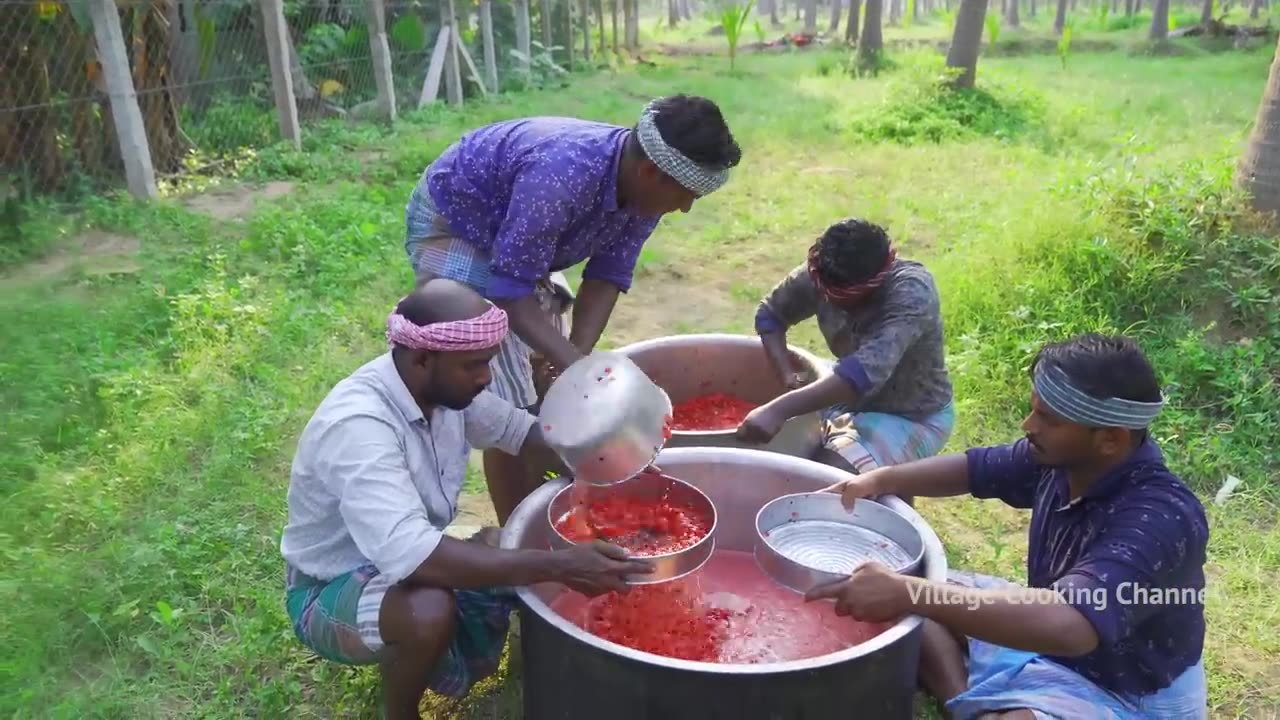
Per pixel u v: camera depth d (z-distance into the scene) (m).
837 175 9.85
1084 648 2.16
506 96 15.31
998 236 6.55
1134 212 6.05
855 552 2.73
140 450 4.09
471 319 2.33
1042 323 5.33
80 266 6.18
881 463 3.49
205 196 8.39
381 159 9.91
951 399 3.70
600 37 21.62
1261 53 23.28
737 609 2.85
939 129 12.08
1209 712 2.98
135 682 2.92
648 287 6.72
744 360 4.03
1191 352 5.00
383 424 2.43
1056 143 11.43
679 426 3.72
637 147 2.70
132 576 3.32
